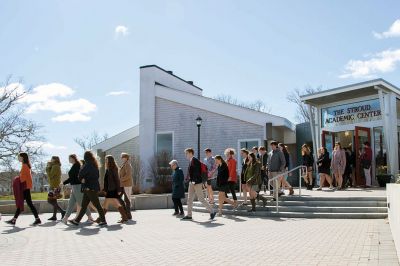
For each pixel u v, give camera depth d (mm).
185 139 29516
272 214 14602
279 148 16359
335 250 8211
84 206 13234
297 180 30312
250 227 12055
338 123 23531
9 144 38625
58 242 10047
